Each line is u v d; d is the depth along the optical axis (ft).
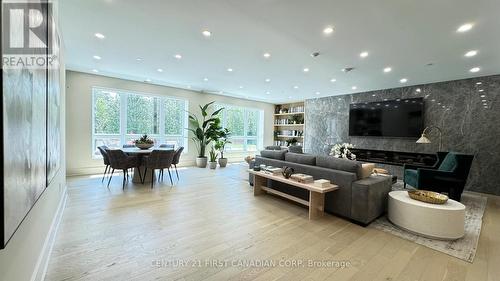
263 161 14.60
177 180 16.83
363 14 8.09
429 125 17.89
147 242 7.53
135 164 15.02
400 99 19.43
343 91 22.20
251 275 6.01
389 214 9.98
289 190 12.49
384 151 20.61
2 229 2.68
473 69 13.93
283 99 28.68
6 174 2.74
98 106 18.69
